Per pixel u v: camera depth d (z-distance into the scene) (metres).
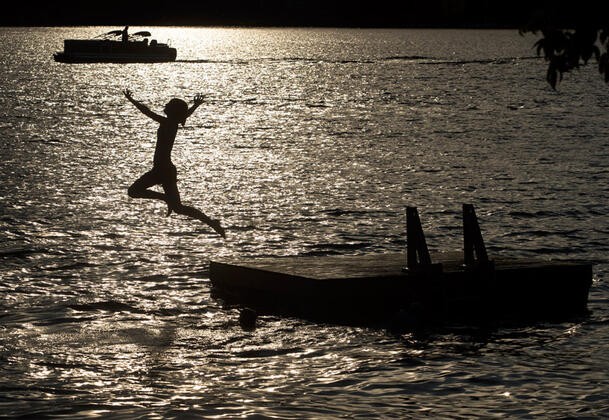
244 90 97.50
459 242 28.28
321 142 55.41
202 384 16.09
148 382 16.17
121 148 51.25
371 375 16.64
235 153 49.88
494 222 31.17
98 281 23.05
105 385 15.98
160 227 29.75
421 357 17.67
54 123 64.19
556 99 86.69
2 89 92.81
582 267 21.47
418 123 66.88
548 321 20.16
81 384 16.02
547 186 38.56
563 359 17.59
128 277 23.52
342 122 67.81
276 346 18.28
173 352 17.84
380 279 20.30
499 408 15.06
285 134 59.91
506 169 43.47
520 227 30.39
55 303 21.02
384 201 35.12
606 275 24.25
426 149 51.69
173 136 16.27
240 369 16.94
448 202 34.94
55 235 28.23
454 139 56.78
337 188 38.22
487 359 17.56
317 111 76.50
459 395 15.66
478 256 20.86
